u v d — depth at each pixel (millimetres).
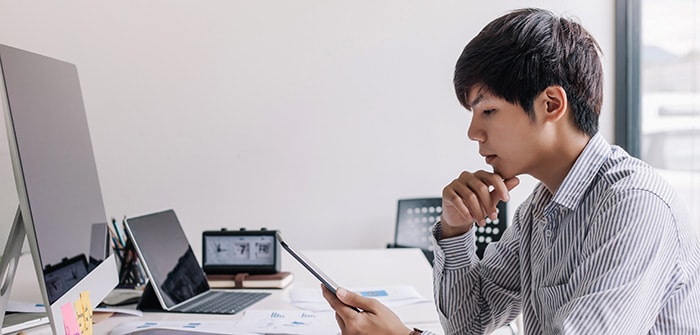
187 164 3006
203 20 2965
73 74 1388
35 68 1133
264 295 1658
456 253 1312
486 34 1024
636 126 2943
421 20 2992
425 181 3041
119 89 2967
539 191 1156
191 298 1603
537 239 1149
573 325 879
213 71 2984
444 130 3025
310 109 3006
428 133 3025
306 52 2988
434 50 3000
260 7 2971
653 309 917
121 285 1760
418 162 3033
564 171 1037
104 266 1350
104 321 1402
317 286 1766
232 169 3020
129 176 2996
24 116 1024
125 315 1461
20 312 1331
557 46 989
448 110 3021
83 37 2939
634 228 898
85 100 2959
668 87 2617
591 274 917
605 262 901
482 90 1008
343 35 2988
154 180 3002
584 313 881
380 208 3045
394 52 2998
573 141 1021
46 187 1064
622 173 983
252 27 2975
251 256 1786
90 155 1409
